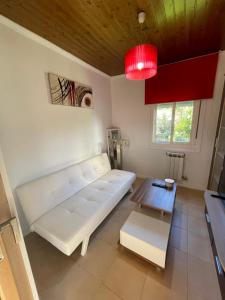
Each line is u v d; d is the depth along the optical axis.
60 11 1.34
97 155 2.81
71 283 1.20
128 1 1.25
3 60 1.43
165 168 3.03
